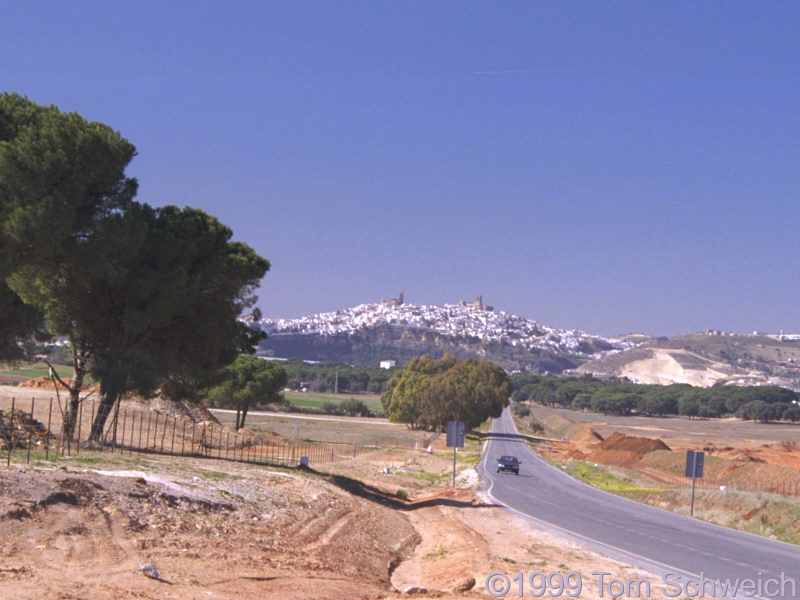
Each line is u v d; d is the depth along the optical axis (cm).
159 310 3744
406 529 2803
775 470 6769
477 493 4438
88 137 3125
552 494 4634
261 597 1206
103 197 3406
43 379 7594
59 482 1650
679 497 4372
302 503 2562
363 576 1719
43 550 1228
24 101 3269
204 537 1627
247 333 4503
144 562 1280
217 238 4103
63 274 3531
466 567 1869
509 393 14500
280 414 14975
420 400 12838
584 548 2278
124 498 1730
